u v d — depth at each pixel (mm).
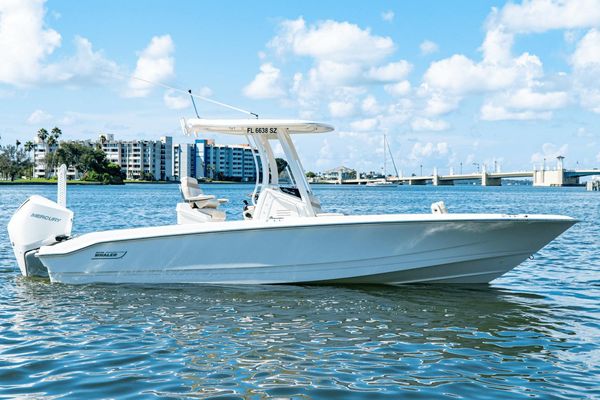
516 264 10008
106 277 10102
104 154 169125
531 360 6324
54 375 5812
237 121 9898
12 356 6383
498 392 5422
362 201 56094
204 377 5766
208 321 7828
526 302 9117
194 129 10312
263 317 8039
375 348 6723
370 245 9664
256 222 9625
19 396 5281
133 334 7238
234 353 6508
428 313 8336
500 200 66438
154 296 9219
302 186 10219
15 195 71938
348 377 5789
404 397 5297
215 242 9742
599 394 5383
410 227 9516
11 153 168625
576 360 6336
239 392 5391
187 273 9938
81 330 7406
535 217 9422
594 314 8398
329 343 6895
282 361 6246
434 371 5969
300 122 9820
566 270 12422
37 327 7551
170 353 6496
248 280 9914
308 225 9508
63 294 9398
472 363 6223
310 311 8367
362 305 8742
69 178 169250
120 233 10023
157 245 9875
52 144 186000
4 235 19328
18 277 10867
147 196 69812
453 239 9633
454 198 73562
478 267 10008
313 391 5418
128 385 5547
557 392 5430
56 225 10781
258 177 10391
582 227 23938
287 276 9883
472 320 7984
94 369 5980
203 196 10586
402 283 10164
